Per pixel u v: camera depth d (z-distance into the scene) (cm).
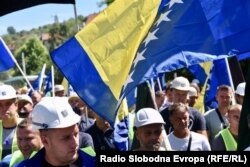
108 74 683
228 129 667
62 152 411
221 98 802
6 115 708
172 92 848
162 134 577
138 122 559
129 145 759
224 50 636
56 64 695
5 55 998
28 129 562
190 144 652
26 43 6006
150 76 627
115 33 683
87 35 690
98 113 687
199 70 1138
